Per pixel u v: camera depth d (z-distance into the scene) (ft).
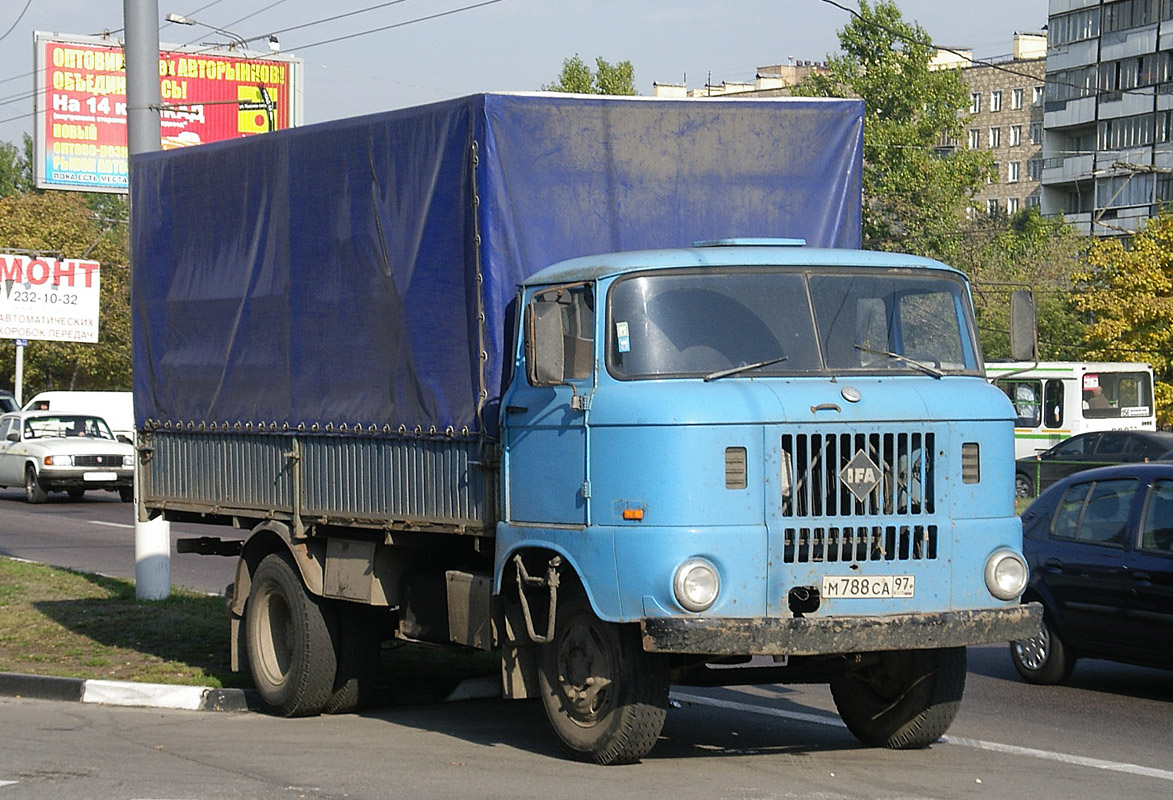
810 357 24.50
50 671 35.01
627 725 24.07
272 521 32.48
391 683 33.73
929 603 23.66
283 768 25.08
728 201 28.53
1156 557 33.04
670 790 23.08
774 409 23.17
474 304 26.71
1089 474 35.91
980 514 24.22
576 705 24.98
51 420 108.47
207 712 32.09
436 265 27.66
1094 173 230.48
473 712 31.78
